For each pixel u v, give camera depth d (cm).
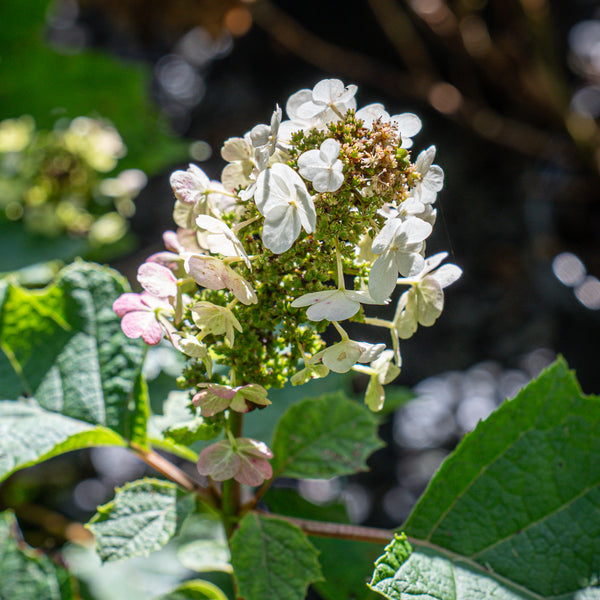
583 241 194
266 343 78
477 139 210
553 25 205
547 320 194
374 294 75
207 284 75
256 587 80
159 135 154
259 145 76
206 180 79
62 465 175
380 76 208
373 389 78
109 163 139
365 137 77
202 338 77
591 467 84
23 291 88
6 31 142
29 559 91
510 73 198
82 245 131
